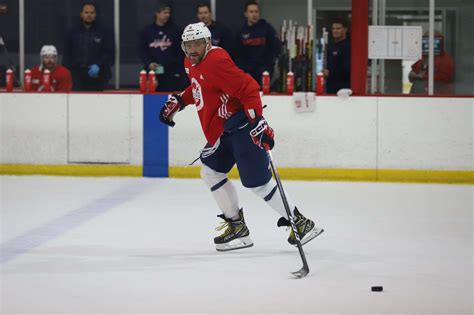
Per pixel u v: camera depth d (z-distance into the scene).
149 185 21.48
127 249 14.12
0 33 25.67
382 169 22.17
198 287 11.59
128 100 22.70
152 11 25.23
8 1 25.61
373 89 23.41
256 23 23.41
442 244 14.63
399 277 12.20
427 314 10.26
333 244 14.61
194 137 22.58
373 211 17.97
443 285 11.71
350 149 22.20
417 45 23.12
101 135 22.81
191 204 18.70
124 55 25.38
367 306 10.60
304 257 12.31
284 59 23.62
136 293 11.26
